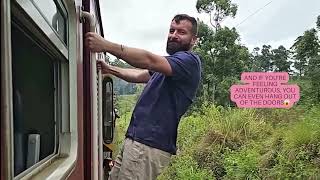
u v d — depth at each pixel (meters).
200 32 14.87
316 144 6.89
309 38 11.31
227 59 14.72
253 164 7.55
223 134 9.77
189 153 9.99
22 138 1.52
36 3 1.25
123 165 2.81
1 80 0.89
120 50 2.45
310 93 10.04
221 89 14.29
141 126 2.83
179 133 11.67
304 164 6.62
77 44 1.98
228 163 8.16
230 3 14.77
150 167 2.80
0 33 0.89
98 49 2.36
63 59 1.85
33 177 1.26
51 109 1.77
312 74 10.17
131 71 3.55
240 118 9.99
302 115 8.99
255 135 9.48
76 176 1.84
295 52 11.84
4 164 0.89
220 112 11.60
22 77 1.51
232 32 14.83
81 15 2.21
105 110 3.53
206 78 14.53
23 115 1.54
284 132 8.02
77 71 1.96
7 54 0.91
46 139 1.71
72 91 1.88
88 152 2.37
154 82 2.90
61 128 1.84
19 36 1.40
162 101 2.82
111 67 3.44
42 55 1.68
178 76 2.73
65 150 1.81
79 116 2.02
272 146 7.96
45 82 1.71
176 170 9.10
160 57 2.64
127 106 11.98
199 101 14.40
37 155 1.54
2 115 0.89
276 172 6.89
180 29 2.92
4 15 0.90
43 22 1.35
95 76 2.38
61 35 1.78
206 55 14.57
